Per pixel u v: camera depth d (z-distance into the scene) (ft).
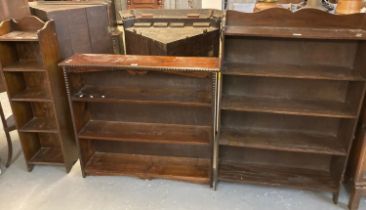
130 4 14.12
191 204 6.98
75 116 7.29
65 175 7.95
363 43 5.82
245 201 7.04
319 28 5.96
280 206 6.89
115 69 6.74
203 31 8.29
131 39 8.75
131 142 8.18
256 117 7.32
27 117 7.98
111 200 7.13
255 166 7.70
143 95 7.00
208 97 6.82
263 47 6.54
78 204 7.03
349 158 6.93
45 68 6.76
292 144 6.81
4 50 6.97
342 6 6.37
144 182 7.66
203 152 8.04
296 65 6.54
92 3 8.54
